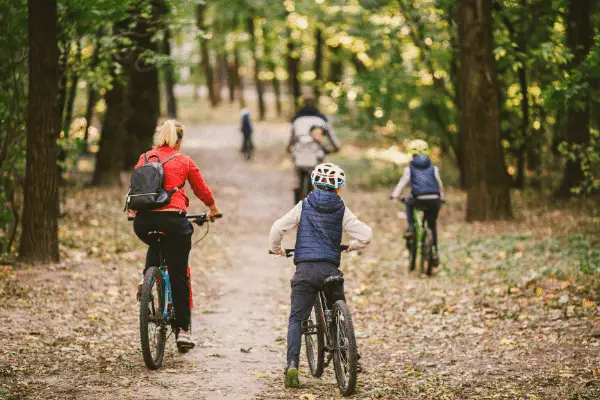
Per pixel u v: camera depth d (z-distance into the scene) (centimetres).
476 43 1432
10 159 1060
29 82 988
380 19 1853
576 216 1427
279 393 595
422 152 1097
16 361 641
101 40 1256
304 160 1511
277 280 1130
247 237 1495
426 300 945
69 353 680
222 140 3931
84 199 1669
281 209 1861
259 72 5059
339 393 596
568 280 939
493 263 1089
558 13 1479
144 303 637
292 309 611
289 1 2895
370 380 633
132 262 1111
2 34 1015
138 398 566
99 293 920
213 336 798
